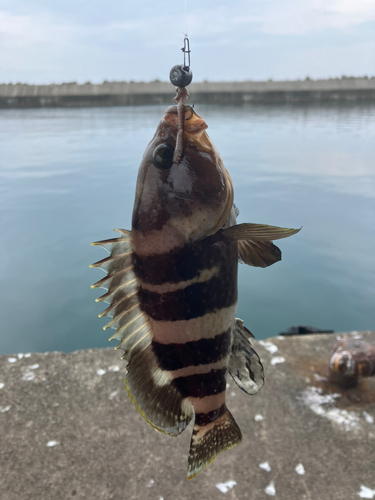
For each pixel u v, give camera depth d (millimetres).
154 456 531
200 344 251
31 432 569
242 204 2406
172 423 263
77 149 4289
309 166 3453
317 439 550
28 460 524
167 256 235
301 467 507
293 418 589
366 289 1503
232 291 255
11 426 580
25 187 2844
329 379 666
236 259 255
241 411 604
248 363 283
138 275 246
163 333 248
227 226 257
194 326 246
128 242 245
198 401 268
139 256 242
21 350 1180
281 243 1900
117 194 2666
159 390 258
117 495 476
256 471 503
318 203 2404
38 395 644
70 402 628
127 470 510
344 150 4086
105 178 3098
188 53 226
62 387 663
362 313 1364
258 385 278
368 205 2346
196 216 235
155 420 254
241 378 281
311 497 465
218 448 278
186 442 554
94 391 653
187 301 240
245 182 2959
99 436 563
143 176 241
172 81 231
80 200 2537
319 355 747
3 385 667
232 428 287
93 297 1482
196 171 235
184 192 233
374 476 489
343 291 1506
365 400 625
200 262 237
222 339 258
